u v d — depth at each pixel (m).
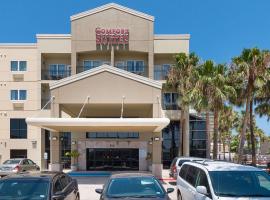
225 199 9.29
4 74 45.12
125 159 37.66
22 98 44.88
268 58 32.84
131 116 40.00
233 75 34.72
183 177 13.21
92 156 37.72
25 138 44.53
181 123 41.00
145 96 29.14
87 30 44.84
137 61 46.31
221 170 10.53
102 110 35.16
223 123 67.38
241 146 34.84
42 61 45.25
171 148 45.25
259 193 9.75
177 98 42.41
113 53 44.62
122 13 45.09
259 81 33.03
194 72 38.06
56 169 31.38
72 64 44.38
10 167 29.03
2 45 45.38
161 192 10.38
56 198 9.55
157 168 29.48
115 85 29.23
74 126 26.47
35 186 9.84
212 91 34.78
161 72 46.00
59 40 45.00
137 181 10.83
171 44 45.25
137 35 44.97
